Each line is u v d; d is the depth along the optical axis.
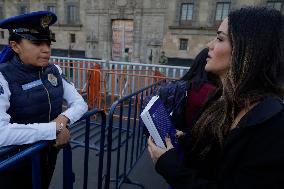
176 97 1.82
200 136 1.04
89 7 20.72
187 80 1.88
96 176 3.08
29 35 1.48
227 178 0.82
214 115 1.02
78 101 1.84
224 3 17.27
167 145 1.10
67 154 1.56
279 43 0.83
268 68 0.83
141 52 19.97
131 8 19.36
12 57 1.57
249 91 0.86
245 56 0.84
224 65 0.94
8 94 1.45
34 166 1.27
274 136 0.74
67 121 1.62
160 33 19.16
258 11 0.86
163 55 19.08
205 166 0.99
